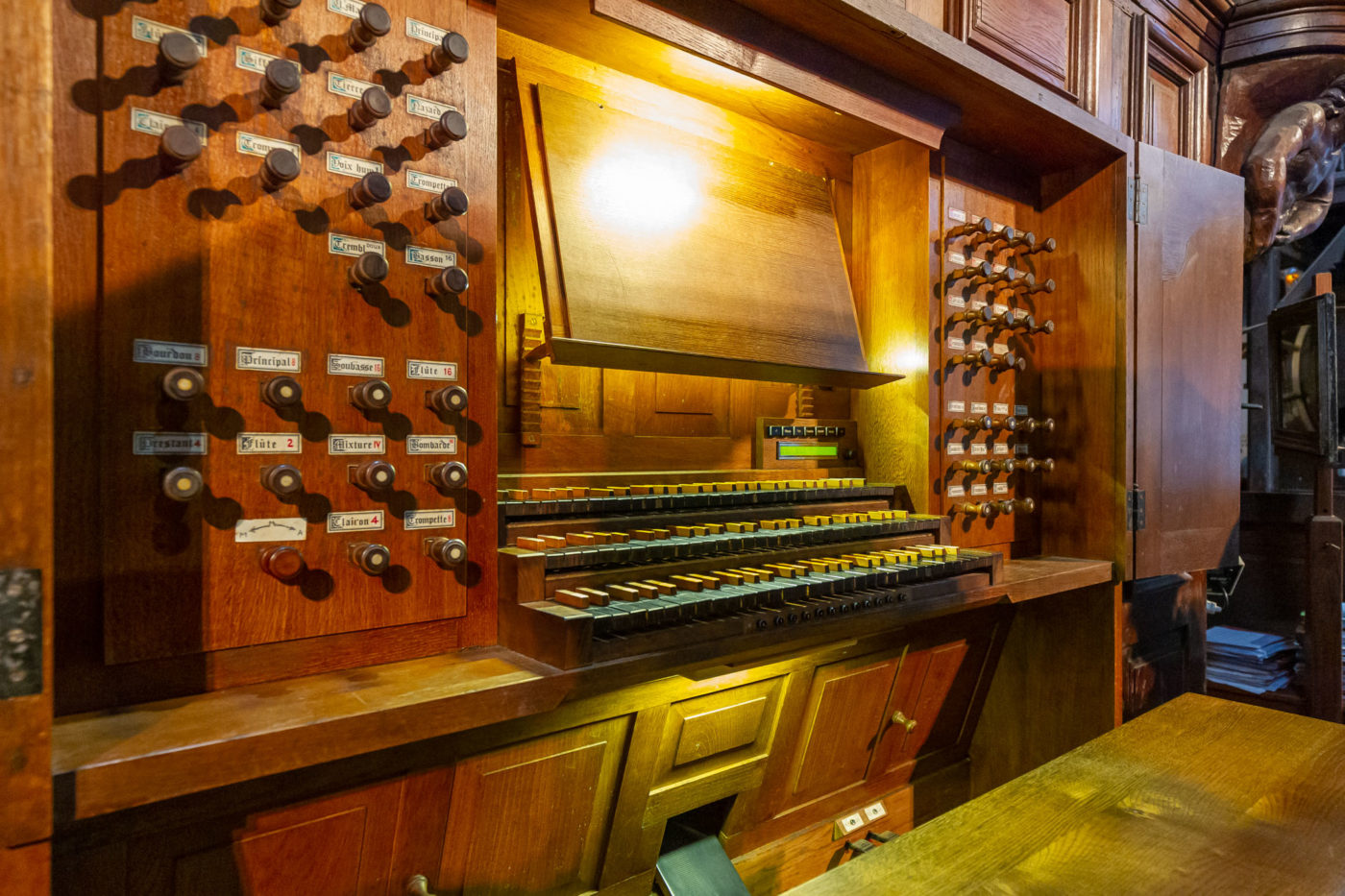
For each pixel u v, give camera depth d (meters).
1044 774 1.34
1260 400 4.69
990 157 2.51
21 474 0.80
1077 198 2.59
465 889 1.39
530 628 1.28
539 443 1.76
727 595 1.39
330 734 0.98
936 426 2.26
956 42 1.96
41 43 0.82
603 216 1.74
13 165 0.80
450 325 1.30
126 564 1.01
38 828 0.79
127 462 1.01
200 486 1.01
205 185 1.07
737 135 2.12
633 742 1.58
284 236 1.14
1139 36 2.82
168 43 0.98
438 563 1.28
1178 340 2.63
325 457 1.17
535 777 1.43
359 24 1.16
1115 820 1.16
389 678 1.15
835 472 2.35
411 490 1.25
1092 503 2.53
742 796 1.93
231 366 1.09
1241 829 1.14
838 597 1.57
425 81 1.28
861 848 2.22
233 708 1.02
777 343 1.94
